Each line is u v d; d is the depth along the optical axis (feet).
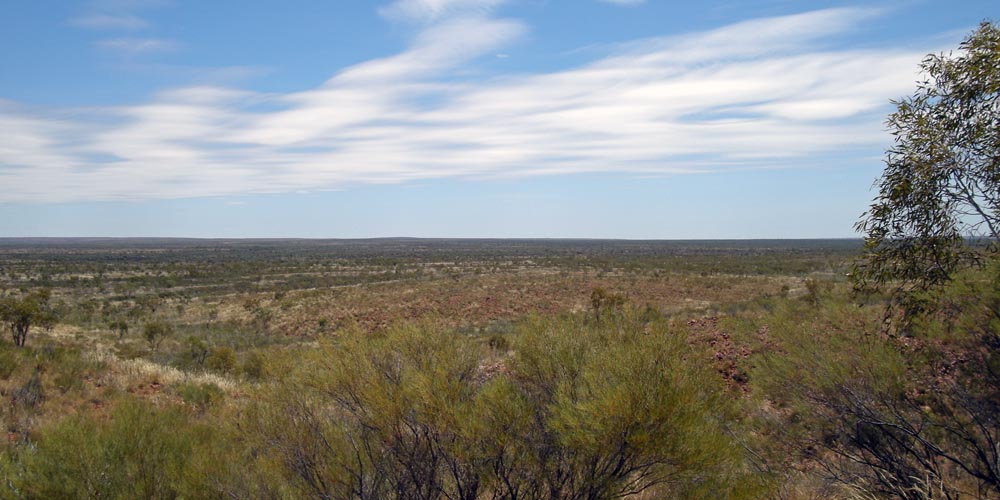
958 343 18.75
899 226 19.07
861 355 20.02
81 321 122.93
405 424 17.13
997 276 17.70
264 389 19.04
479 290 178.50
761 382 22.84
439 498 17.21
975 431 18.33
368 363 17.89
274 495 17.61
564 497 15.88
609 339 17.70
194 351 82.79
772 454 20.27
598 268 258.57
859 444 19.24
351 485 17.16
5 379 38.32
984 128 17.48
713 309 73.26
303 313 143.74
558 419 15.03
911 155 18.54
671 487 15.64
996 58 16.78
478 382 18.39
